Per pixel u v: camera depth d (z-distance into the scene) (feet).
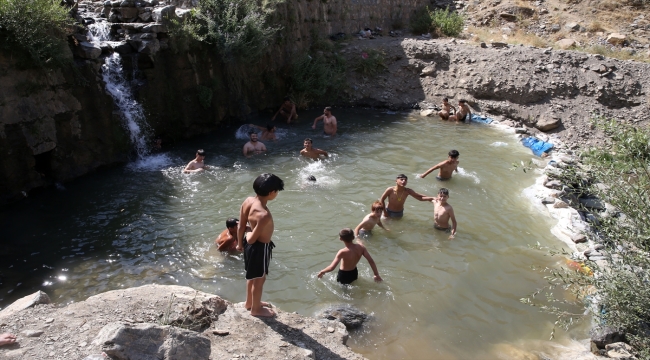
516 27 70.59
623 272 17.81
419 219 29.27
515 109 50.31
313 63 55.31
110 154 35.78
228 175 34.99
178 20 41.04
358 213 29.68
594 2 70.90
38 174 31.60
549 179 34.53
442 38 67.46
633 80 49.32
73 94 32.99
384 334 19.86
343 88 57.31
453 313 21.34
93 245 25.63
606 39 64.85
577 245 26.66
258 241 15.79
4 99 29.09
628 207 17.84
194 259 24.54
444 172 34.78
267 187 15.28
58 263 23.90
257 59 48.39
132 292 17.56
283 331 16.83
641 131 18.99
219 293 21.86
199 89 42.86
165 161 37.55
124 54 37.63
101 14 41.93
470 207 31.22
